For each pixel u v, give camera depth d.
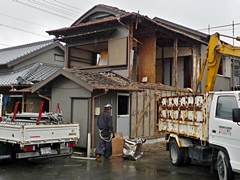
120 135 11.24
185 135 8.68
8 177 7.63
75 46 16.30
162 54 19.05
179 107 9.02
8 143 8.73
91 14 17.16
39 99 15.87
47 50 23.36
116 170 8.59
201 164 9.56
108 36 14.58
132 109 12.88
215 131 7.23
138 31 15.59
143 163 9.66
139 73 15.68
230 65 21.05
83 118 11.30
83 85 10.84
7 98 16.73
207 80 10.30
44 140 8.45
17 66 20.77
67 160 10.04
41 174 8.00
